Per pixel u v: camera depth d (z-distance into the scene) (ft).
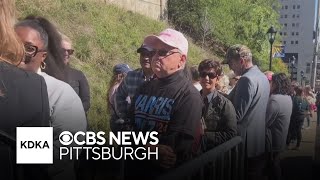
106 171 7.83
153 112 7.36
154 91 7.55
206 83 9.68
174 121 7.09
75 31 30.91
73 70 10.88
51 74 7.25
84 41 29.37
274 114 11.94
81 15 33.71
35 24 6.33
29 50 6.06
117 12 38.88
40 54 6.22
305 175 12.66
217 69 9.79
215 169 8.28
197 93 7.35
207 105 9.64
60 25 29.71
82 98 11.02
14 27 5.10
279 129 12.05
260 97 10.53
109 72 28.35
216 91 9.87
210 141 9.28
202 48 14.67
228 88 11.94
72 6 34.04
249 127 10.52
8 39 4.62
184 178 6.34
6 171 4.38
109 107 11.69
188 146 7.04
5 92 4.41
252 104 10.50
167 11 32.12
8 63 4.60
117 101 10.49
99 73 27.22
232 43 14.79
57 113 6.15
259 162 11.00
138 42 34.12
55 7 31.24
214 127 9.48
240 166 10.19
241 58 10.79
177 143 7.01
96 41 31.63
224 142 9.18
